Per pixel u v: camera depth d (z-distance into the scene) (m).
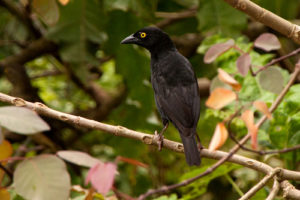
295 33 6.91
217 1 11.43
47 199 4.96
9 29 14.48
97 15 11.95
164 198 8.32
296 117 8.93
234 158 7.12
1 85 15.62
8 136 12.68
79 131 13.53
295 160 9.19
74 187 7.40
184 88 8.66
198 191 9.66
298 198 6.38
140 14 11.33
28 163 5.11
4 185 8.51
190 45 13.90
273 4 12.06
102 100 14.04
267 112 6.71
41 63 15.99
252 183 11.21
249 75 9.85
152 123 13.22
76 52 11.91
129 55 12.62
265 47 7.50
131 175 12.25
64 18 11.83
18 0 13.37
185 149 7.39
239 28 11.40
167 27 14.02
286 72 9.77
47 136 12.48
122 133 7.07
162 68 9.17
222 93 6.79
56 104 15.12
